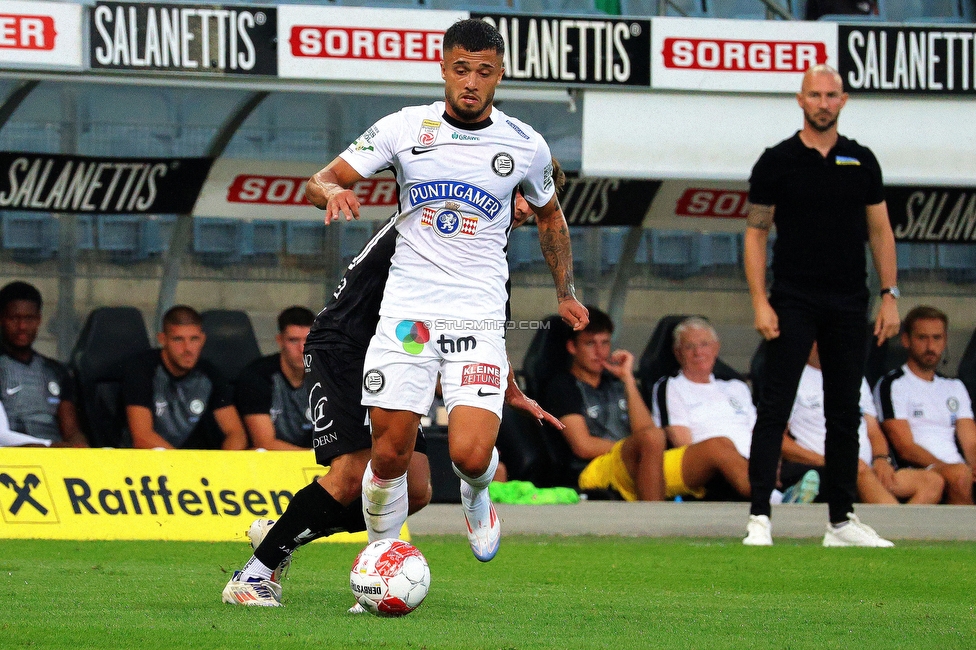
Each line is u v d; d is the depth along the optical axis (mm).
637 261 37219
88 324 31938
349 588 15586
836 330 22391
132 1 27438
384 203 34500
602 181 35125
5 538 21812
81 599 13867
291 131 34875
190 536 22281
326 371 14383
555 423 15477
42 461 22297
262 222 35156
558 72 28781
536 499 29406
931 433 33031
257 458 22969
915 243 36938
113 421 31297
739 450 32062
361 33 28109
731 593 15984
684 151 29344
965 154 30125
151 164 32688
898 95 29859
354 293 14516
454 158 13758
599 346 32094
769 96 29656
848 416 22516
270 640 10938
